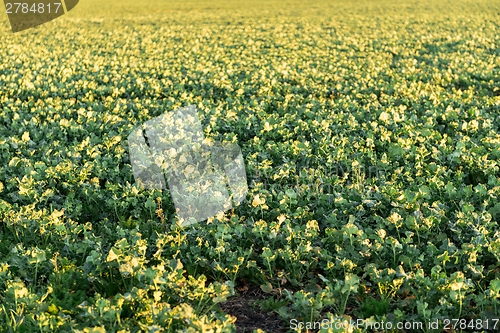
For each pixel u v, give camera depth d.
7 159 9.94
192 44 26.08
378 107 13.05
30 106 13.73
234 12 40.97
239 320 6.10
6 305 5.96
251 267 6.77
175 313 5.46
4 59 21.69
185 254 6.97
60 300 6.20
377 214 8.00
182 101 14.05
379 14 37.91
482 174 9.22
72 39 28.52
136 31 31.61
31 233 7.47
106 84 16.70
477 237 6.70
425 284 5.96
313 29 31.17
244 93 15.31
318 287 6.42
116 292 6.47
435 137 10.61
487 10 38.34
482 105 13.27
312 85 15.76
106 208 8.40
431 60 20.20
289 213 7.79
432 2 44.12
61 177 9.05
